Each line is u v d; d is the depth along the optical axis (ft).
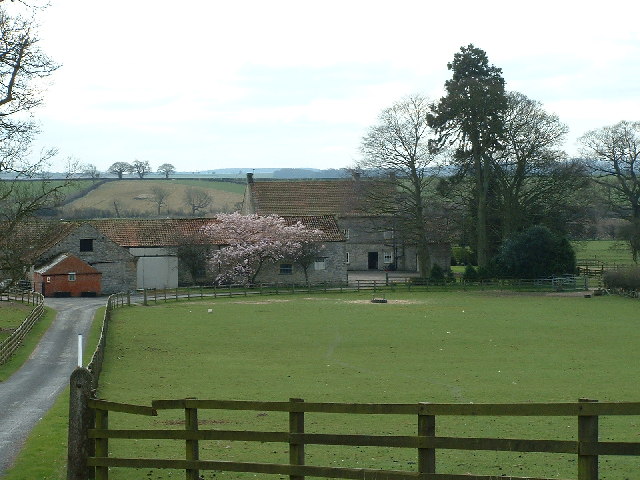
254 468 45.75
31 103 156.76
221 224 311.27
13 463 63.57
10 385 116.06
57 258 272.31
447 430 86.07
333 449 75.31
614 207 310.24
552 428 87.15
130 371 134.31
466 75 306.55
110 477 58.75
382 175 300.81
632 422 92.12
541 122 293.64
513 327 197.47
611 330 191.83
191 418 47.37
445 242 316.19
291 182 381.19
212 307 240.94
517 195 296.10
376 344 172.04
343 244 313.12
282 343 172.86
